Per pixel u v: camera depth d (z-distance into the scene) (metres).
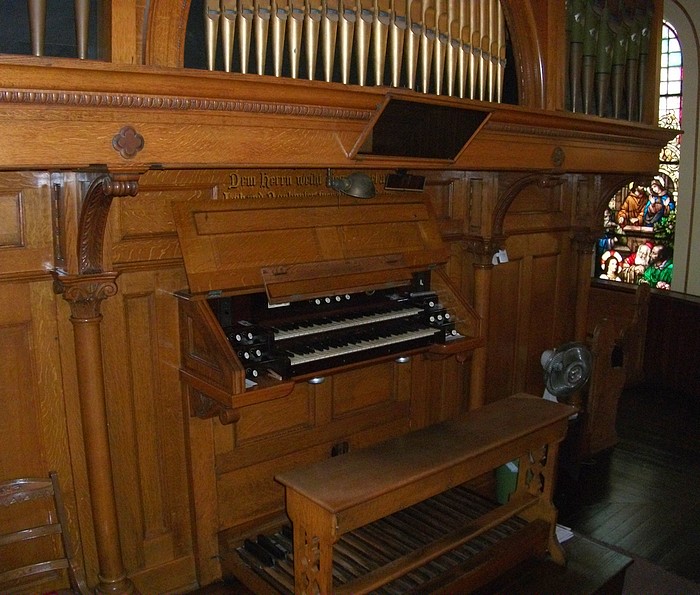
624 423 5.65
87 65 1.89
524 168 3.47
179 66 2.25
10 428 2.56
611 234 7.74
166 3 2.17
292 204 3.04
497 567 3.03
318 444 3.46
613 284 7.01
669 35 6.88
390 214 3.38
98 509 2.66
